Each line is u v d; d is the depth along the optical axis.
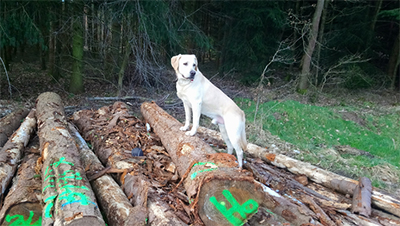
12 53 14.33
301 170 4.15
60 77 10.99
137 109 7.38
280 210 2.86
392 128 7.15
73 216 2.01
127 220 2.26
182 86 3.28
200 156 2.83
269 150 4.94
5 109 6.38
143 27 7.64
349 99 10.36
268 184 3.64
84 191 2.34
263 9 12.16
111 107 5.85
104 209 2.58
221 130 3.73
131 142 4.04
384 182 4.19
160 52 9.32
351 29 12.96
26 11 6.97
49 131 3.36
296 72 13.23
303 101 9.57
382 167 4.70
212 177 2.27
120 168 3.18
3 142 4.01
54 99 4.79
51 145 3.03
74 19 8.10
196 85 3.26
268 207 2.91
